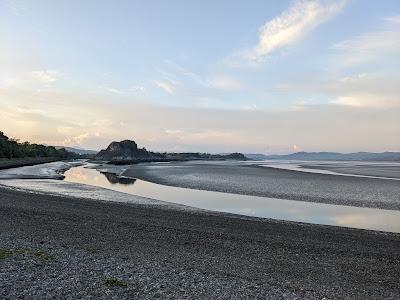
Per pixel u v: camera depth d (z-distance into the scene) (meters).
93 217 23.56
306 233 20.78
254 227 22.05
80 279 11.72
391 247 18.31
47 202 29.55
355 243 18.83
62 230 19.48
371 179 56.97
